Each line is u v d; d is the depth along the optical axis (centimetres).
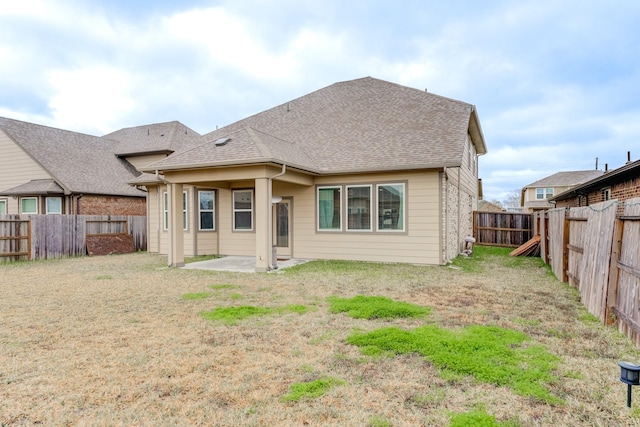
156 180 1400
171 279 870
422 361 384
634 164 871
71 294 712
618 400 306
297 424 279
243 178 976
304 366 376
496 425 272
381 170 1075
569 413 289
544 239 1153
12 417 292
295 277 875
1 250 1216
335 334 468
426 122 1240
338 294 695
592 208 596
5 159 1802
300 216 1223
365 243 1142
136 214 1983
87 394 325
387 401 309
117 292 728
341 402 308
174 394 325
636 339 421
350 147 1223
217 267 1057
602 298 516
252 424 280
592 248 585
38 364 387
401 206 1096
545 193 4312
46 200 1714
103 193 1781
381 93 1459
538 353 399
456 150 1053
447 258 1097
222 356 404
